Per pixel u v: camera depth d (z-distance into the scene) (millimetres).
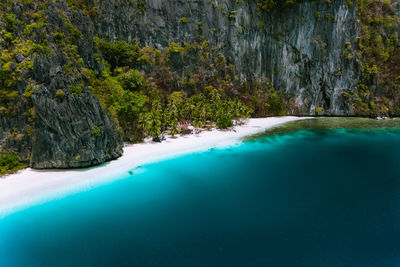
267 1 78500
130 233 24047
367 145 52438
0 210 26484
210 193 32125
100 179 34594
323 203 29578
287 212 27734
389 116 81562
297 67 84688
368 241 22750
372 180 35750
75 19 47344
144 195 31359
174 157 44531
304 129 65688
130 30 68062
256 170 39562
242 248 22016
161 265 20016
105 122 39219
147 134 54406
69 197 29969
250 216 27016
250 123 72688
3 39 34875
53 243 22516
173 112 56906
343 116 83812
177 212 27766
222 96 75375
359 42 81750
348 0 80188
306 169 39969
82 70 43219
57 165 35375
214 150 48719
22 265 20031
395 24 84062
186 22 72938
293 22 81750
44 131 34031
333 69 83250
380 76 81812
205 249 21875
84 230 24359
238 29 77438
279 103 84125
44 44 36562
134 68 66688
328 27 81875
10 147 34656
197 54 73938
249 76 81438
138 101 53094
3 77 33750
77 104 34906
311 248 21953
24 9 37188
